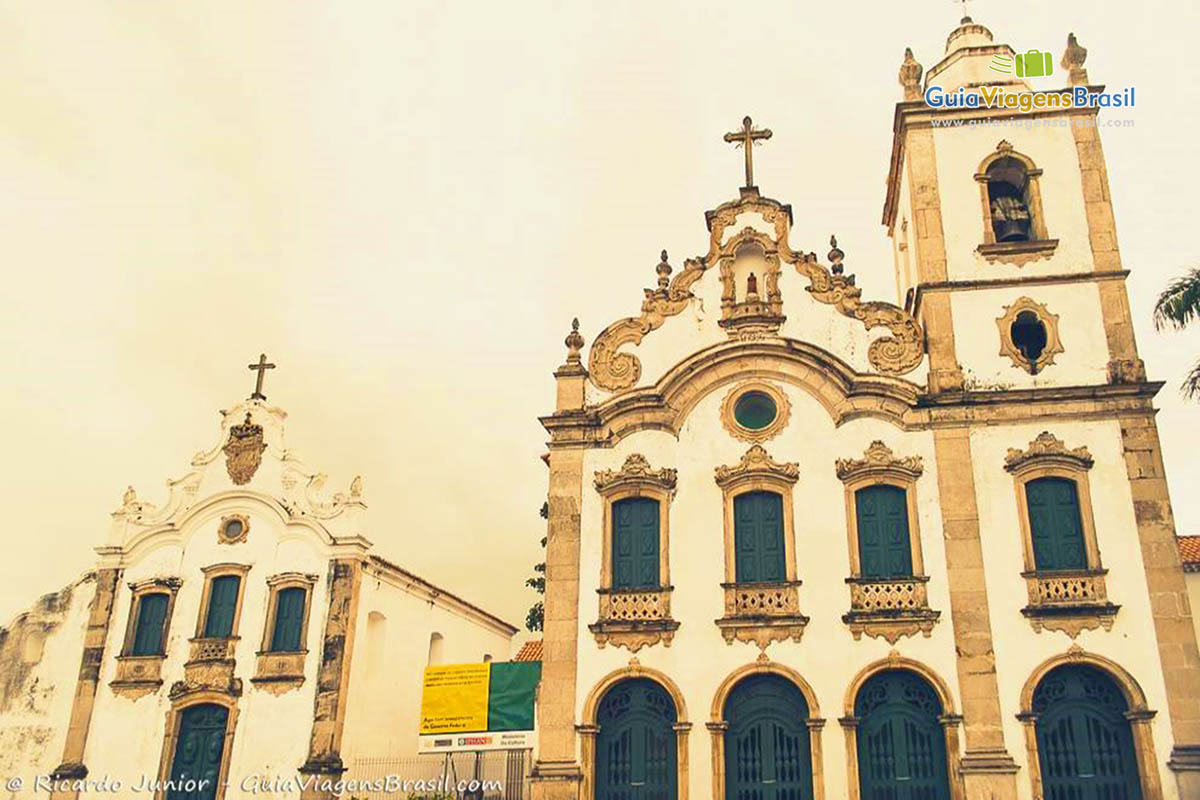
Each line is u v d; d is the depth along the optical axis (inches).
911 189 1152.2
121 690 1143.6
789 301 1122.0
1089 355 1056.8
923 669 969.5
